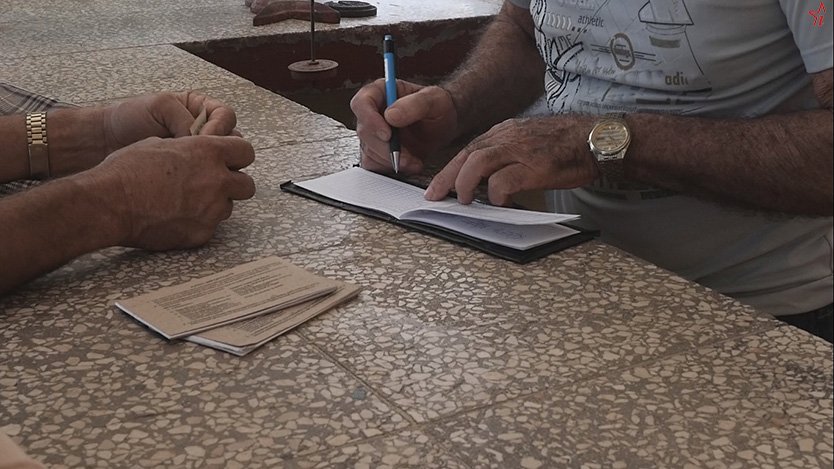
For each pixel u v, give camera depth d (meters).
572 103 1.60
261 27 2.67
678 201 1.51
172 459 0.81
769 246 1.47
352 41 2.66
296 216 1.39
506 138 1.39
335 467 0.80
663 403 0.89
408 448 0.82
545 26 1.62
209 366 0.97
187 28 2.70
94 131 1.53
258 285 1.14
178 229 1.25
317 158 1.66
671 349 0.98
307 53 2.64
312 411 0.88
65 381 0.94
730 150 1.31
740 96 1.43
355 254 1.25
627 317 1.06
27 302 1.13
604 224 1.61
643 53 1.46
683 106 1.47
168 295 1.12
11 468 0.63
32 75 2.20
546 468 0.79
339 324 1.05
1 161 1.50
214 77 2.21
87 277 1.20
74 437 0.85
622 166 1.37
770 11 1.35
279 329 1.03
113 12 2.96
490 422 0.86
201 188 1.26
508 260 1.21
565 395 0.90
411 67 2.75
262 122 1.87
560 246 1.25
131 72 2.24
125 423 0.87
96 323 1.07
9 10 3.01
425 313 1.07
